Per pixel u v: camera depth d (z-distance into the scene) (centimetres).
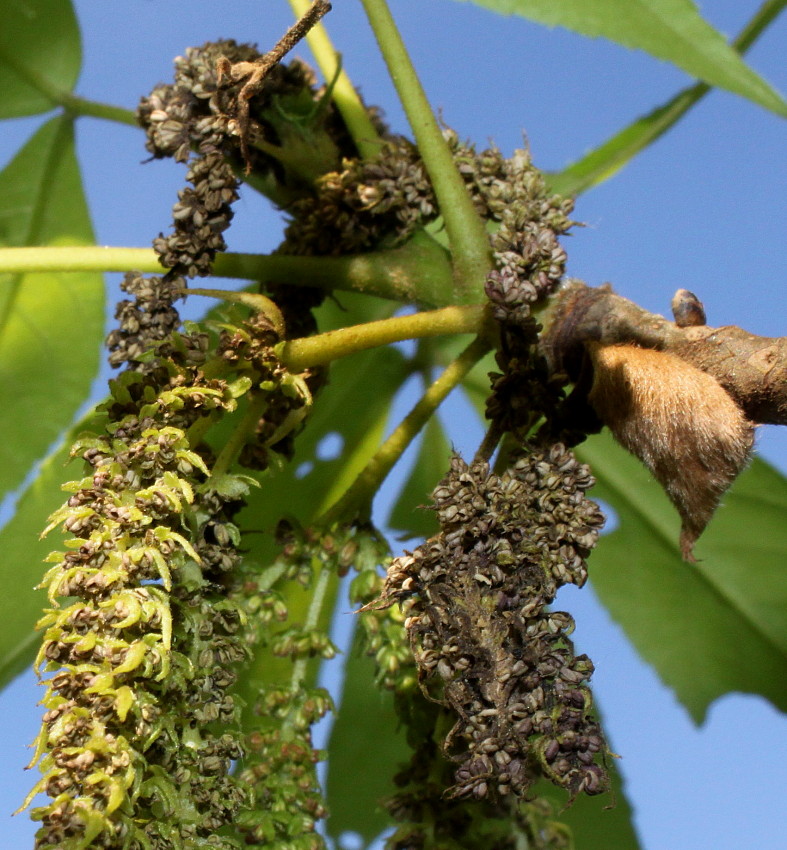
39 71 30
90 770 23
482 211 27
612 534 31
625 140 31
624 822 30
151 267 26
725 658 31
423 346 31
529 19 27
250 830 25
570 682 24
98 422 25
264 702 26
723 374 25
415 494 31
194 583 24
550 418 26
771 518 31
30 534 30
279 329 25
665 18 26
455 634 24
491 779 24
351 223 27
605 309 26
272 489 30
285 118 27
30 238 30
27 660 30
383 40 27
